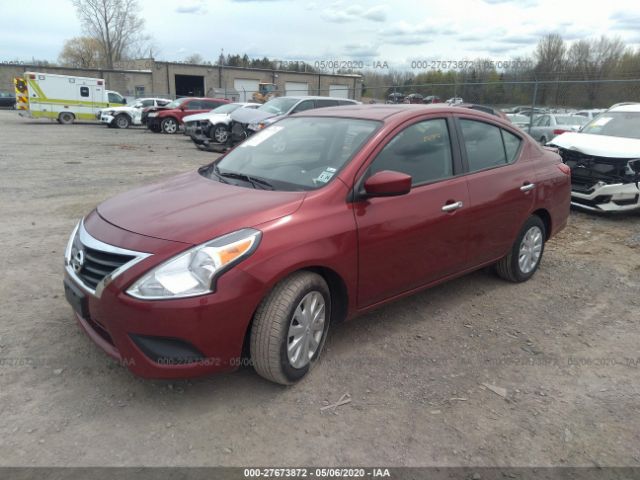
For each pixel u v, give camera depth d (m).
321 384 3.15
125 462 2.45
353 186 3.29
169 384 3.07
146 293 2.59
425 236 3.67
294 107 14.23
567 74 21.61
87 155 13.95
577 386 3.24
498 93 18.09
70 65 74.25
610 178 7.54
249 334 2.92
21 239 5.81
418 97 20.66
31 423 2.69
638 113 8.63
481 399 3.07
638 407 3.04
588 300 4.62
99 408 2.83
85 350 3.40
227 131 16.16
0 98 44.38
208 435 2.66
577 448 2.67
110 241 2.83
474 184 4.08
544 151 5.09
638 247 6.32
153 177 10.44
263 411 2.87
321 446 2.62
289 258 2.86
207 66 51.19
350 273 3.23
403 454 2.59
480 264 4.35
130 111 27.06
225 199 3.17
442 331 3.91
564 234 6.88
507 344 3.75
